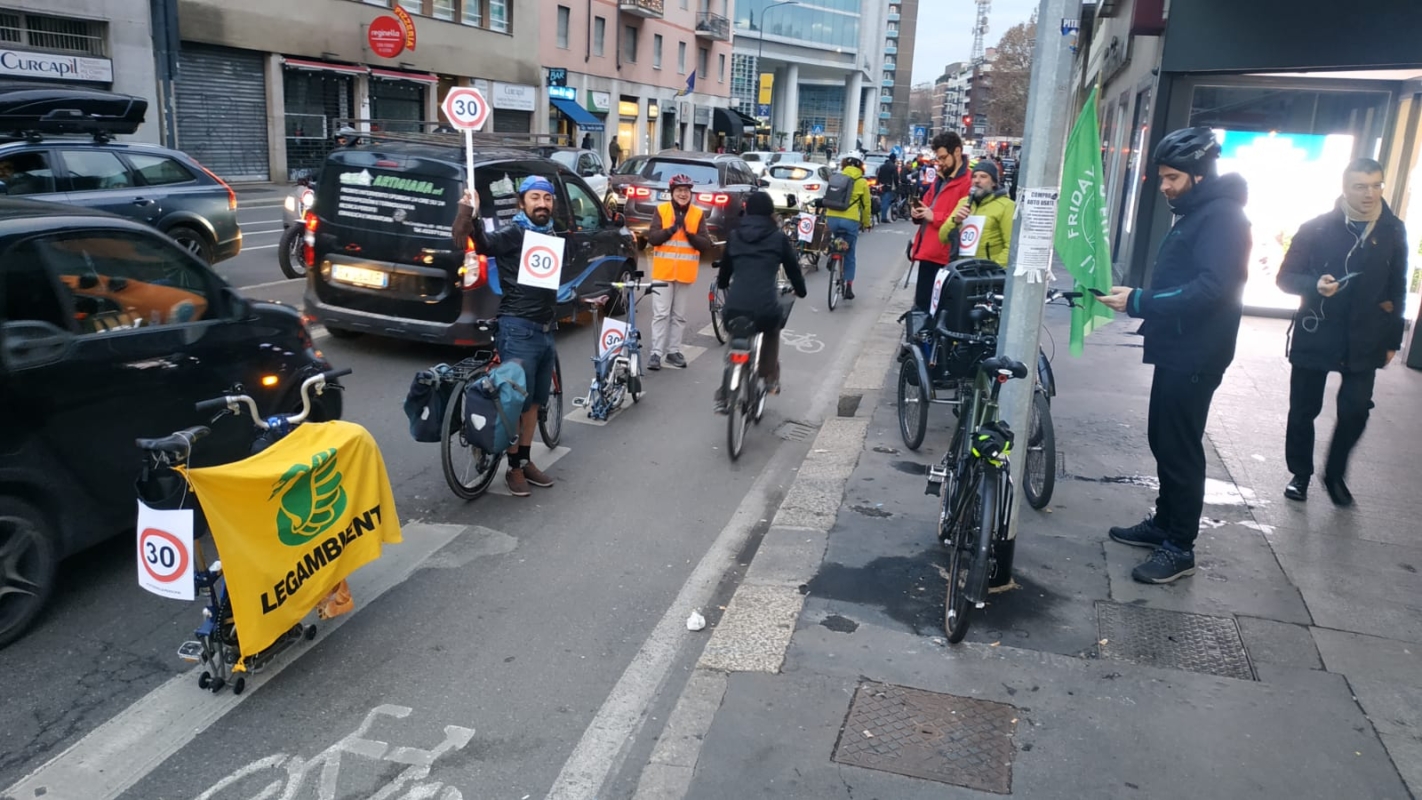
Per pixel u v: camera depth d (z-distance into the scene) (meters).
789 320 12.08
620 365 7.59
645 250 16.81
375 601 4.55
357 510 4.14
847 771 3.29
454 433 5.74
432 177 8.28
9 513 3.92
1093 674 3.90
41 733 3.48
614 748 3.54
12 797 3.14
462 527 5.45
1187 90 11.62
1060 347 9.98
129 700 3.70
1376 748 3.44
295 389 5.46
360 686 3.86
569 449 6.88
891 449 6.84
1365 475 6.20
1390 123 10.86
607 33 45.16
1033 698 3.73
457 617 4.45
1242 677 3.89
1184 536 4.71
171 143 21.53
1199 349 4.50
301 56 27.69
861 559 4.96
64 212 4.39
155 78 23.41
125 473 4.43
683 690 3.81
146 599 4.46
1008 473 4.38
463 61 34.53
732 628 4.24
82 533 4.28
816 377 9.41
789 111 88.25
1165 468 4.74
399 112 32.25
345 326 8.77
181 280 4.82
